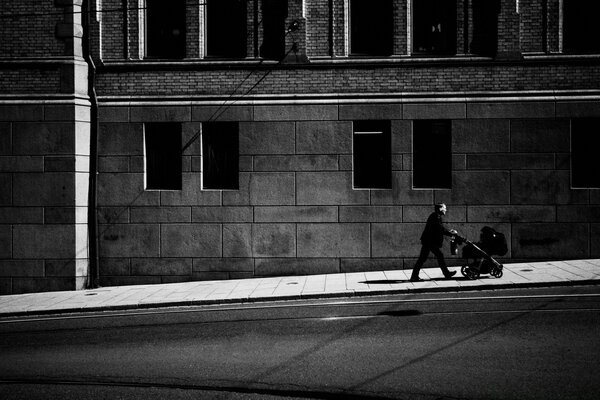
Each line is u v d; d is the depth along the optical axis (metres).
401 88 17.62
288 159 17.77
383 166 17.83
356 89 17.73
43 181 17.48
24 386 8.10
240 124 17.86
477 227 17.36
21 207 17.55
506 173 17.28
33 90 17.62
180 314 12.93
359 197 17.61
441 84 17.55
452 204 17.39
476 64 17.42
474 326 10.22
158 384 7.97
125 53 18.14
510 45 17.33
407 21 17.73
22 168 17.52
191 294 15.21
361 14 18.08
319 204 17.72
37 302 15.27
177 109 17.95
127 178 17.98
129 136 17.97
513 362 8.21
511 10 17.31
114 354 9.58
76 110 17.53
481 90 17.44
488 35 17.58
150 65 18.00
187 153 17.97
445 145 17.66
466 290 13.99
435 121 17.64
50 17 17.70
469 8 17.58
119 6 18.16
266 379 7.98
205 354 9.31
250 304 13.87
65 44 17.66
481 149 17.34
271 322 11.41
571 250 17.14
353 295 14.16
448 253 17.48
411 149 17.52
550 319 10.48
